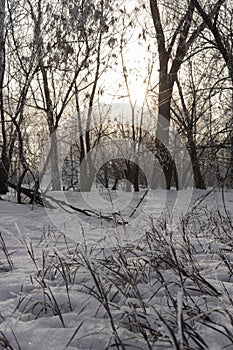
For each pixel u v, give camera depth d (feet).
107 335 8.96
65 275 12.73
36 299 11.75
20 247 19.98
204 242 18.69
